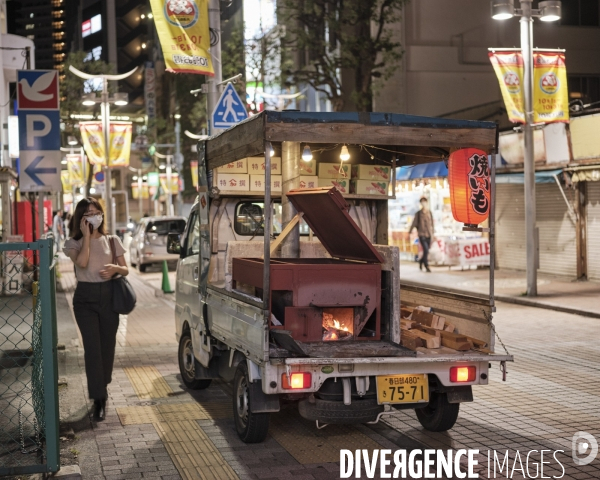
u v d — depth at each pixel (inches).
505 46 1212.5
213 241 287.4
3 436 239.3
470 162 230.4
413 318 265.6
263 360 204.1
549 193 771.4
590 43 1183.6
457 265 866.1
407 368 216.4
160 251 1016.9
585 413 270.1
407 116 219.1
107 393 291.9
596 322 503.8
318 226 259.0
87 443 235.1
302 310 219.8
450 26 1197.7
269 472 207.2
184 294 323.3
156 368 365.1
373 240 316.2
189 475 204.8
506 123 1099.9
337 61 1053.2
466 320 243.6
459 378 220.8
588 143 674.2
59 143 422.3
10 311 535.5
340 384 218.1
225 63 1253.1
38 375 220.4
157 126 2480.3
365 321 226.1
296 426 256.2
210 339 277.1
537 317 531.2
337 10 1059.3
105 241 272.2
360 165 304.8
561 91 631.2
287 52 1227.2
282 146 265.9
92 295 266.7
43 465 197.0
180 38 490.6
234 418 245.0
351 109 1341.0
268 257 205.8
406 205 1013.2
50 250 198.5
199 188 297.7
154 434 247.0
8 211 682.2
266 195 205.5
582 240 729.6
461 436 242.1
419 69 1190.9
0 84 976.9
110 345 273.0
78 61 1695.4
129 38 4360.2
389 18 1178.0
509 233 847.7
